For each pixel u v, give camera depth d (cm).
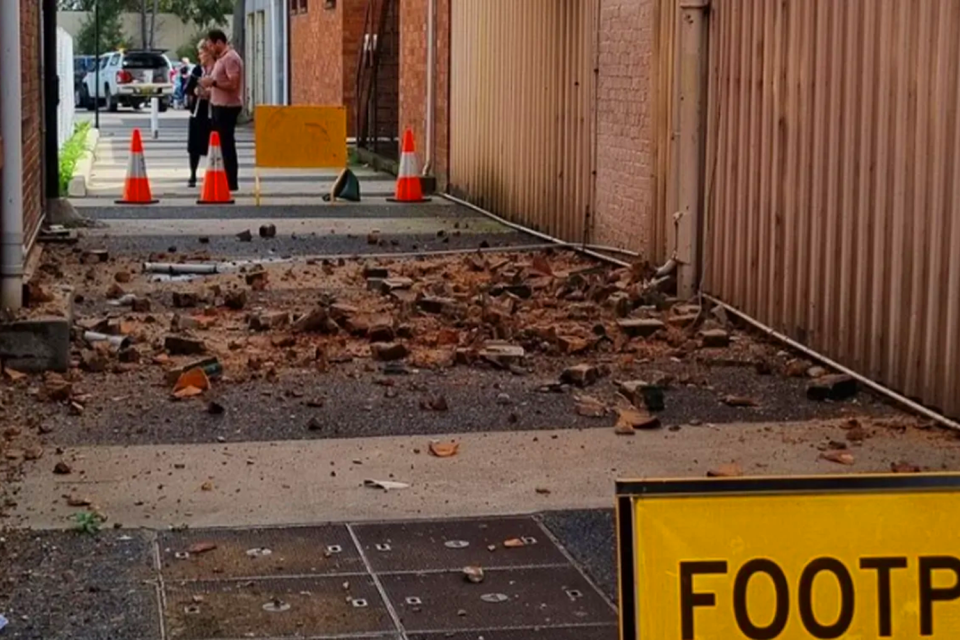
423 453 1036
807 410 1163
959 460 1016
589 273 1756
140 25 9281
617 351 1362
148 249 1970
